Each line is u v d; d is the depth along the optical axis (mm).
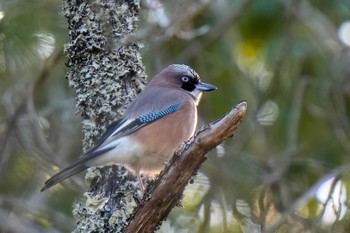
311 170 14508
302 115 14938
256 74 14805
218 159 13375
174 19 12211
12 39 11773
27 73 12891
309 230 12281
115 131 8883
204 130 7781
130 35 8883
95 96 8828
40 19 11992
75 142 13875
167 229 12750
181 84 10930
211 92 14211
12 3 11906
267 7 14234
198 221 12945
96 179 8867
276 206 13281
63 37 12180
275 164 13633
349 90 14883
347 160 13852
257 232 12727
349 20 14727
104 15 8836
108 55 8852
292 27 13875
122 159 9141
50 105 14016
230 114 7703
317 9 14789
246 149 14703
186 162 7879
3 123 13883
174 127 9969
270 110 14414
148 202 8016
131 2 9031
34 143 13242
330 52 14641
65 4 8922
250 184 13344
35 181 13453
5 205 13234
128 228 8133
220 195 13125
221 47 14391
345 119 14258
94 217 8594
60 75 14086
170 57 14594
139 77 9023
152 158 9672
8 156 13641
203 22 14242
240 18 14461
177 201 8148
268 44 14367
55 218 12664
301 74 14594
